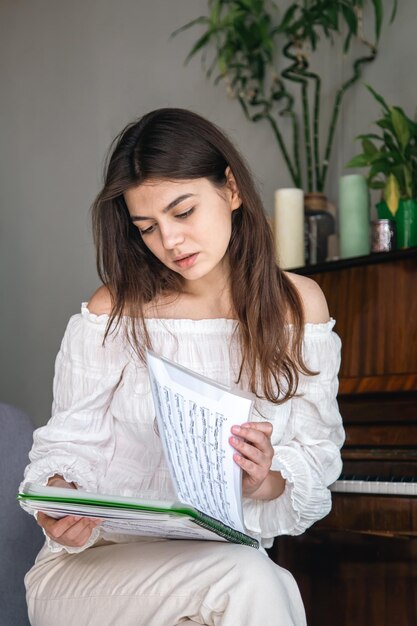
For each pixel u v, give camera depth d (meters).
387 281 2.32
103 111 4.05
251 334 1.70
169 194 1.55
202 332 1.73
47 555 1.68
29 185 4.38
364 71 3.10
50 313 4.24
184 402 1.39
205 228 1.58
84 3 4.17
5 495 1.98
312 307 1.79
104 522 1.48
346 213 2.70
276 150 3.35
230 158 1.63
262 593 1.37
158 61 3.82
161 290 1.76
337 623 2.26
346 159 3.14
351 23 3.04
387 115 2.66
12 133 4.48
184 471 1.41
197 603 1.43
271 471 1.70
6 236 4.48
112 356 1.73
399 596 2.18
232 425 1.43
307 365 1.77
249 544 1.51
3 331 4.46
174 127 1.58
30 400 4.30
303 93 3.12
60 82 4.26
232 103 3.50
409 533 1.95
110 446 1.73
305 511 1.67
